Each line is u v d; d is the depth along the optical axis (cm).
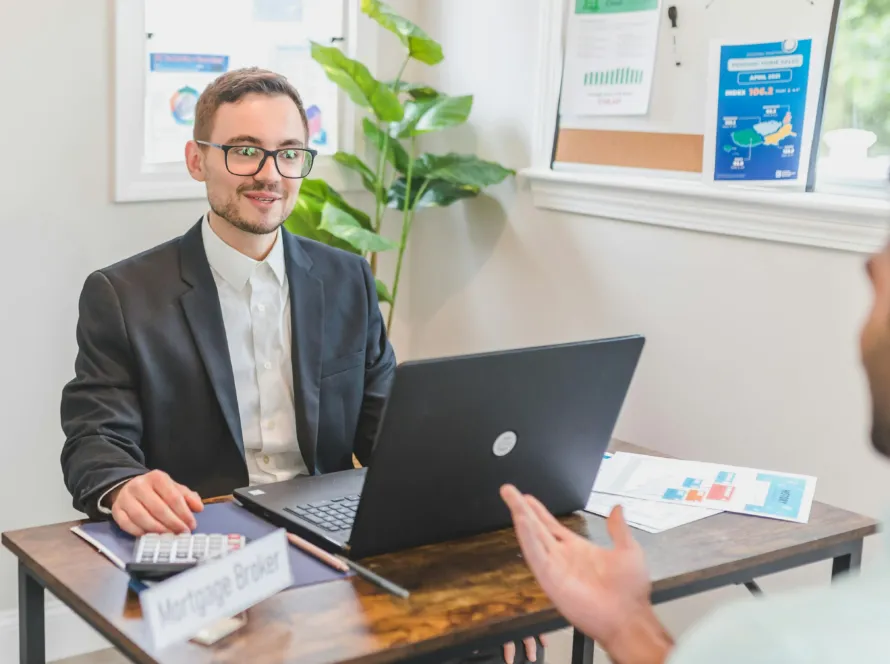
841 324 234
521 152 302
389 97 279
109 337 193
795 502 181
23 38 256
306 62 312
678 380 270
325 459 212
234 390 199
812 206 233
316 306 210
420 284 339
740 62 251
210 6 290
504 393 149
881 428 84
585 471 169
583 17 286
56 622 279
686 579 153
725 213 252
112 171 273
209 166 200
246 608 129
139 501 159
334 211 275
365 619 134
